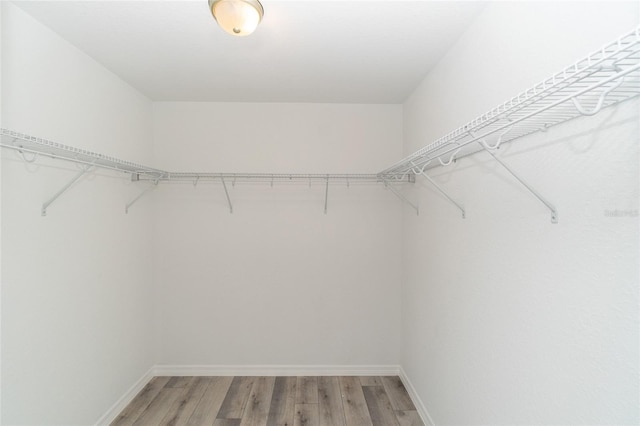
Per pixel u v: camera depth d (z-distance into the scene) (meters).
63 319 1.44
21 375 1.24
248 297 2.32
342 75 1.84
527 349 0.96
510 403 1.04
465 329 1.35
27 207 1.25
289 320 2.33
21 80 1.23
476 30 1.27
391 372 2.32
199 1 1.19
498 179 1.12
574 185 0.79
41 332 1.33
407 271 2.18
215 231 2.31
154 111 2.28
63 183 1.44
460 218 1.40
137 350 2.08
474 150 1.27
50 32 1.37
